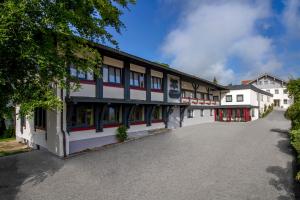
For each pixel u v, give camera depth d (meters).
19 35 7.73
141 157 13.80
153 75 22.98
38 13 8.09
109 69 17.78
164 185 9.45
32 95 8.56
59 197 8.60
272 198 7.99
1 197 8.71
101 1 9.13
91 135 16.38
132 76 20.16
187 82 31.75
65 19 8.42
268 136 20.42
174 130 25.28
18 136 21.19
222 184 9.38
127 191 8.97
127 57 18.02
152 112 22.45
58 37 9.23
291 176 9.98
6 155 15.46
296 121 16.30
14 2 7.25
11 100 8.84
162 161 12.88
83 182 10.01
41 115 16.78
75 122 15.49
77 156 14.34
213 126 29.69
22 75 8.96
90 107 16.61
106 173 11.08
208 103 38.41
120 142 18.39
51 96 8.59
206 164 12.12
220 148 15.78
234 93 41.81
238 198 8.08
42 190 9.27
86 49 10.61
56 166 12.41
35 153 15.45
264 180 9.65
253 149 15.23
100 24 10.05
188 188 9.09
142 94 21.02
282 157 13.02
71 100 13.99
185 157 13.59
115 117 18.72
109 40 11.02
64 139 14.30
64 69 9.41
